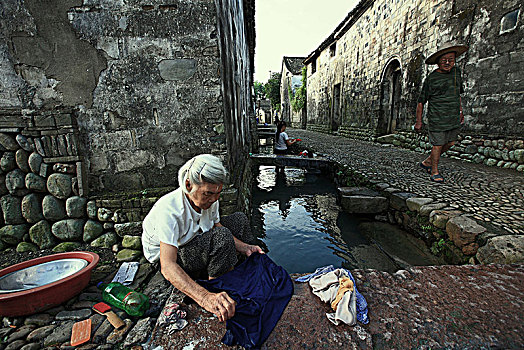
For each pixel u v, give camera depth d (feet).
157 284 7.43
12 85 9.03
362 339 4.16
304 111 85.92
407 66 28.66
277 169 30.27
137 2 9.11
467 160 19.76
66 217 9.71
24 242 9.45
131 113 9.76
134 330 5.61
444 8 21.88
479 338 4.13
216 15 9.47
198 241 5.27
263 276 5.47
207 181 4.67
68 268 7.44
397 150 28.94
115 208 9.76
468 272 5.93
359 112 42.42
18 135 9.12
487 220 8.77
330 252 11.07
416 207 11.01
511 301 4.94
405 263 9.80
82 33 9.12
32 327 5.85
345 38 47.50
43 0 8.75
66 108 9.42
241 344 4.09
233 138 13.84
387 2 32.37
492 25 17.26
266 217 15.60
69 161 9.52
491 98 17.65
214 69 9.70
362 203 13.44
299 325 4.45
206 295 4.43
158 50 9.46
